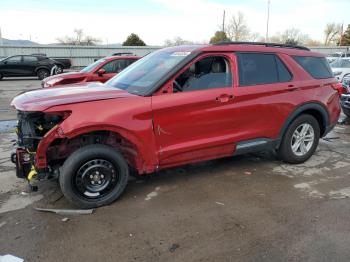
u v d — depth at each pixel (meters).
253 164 5.20
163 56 4.52
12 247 3.04
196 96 4.02
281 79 4.77
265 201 3.96
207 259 2.89
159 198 4.02
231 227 3.39
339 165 5.21
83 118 3.44
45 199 3.96
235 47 4.43
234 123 4.36
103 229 3.35
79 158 3.55
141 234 3.26
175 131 3.96
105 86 4.41
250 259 2.89
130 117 3.65
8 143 6.29
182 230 3.34
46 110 3.35
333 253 2.97
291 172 4.89
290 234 3.27
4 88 16.86
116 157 3.74
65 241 3.14
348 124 8.27
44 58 22.77
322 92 5.14
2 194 4.08
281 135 4.86
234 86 4.33
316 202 3.94
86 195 3.68
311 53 5.25
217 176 4.71
